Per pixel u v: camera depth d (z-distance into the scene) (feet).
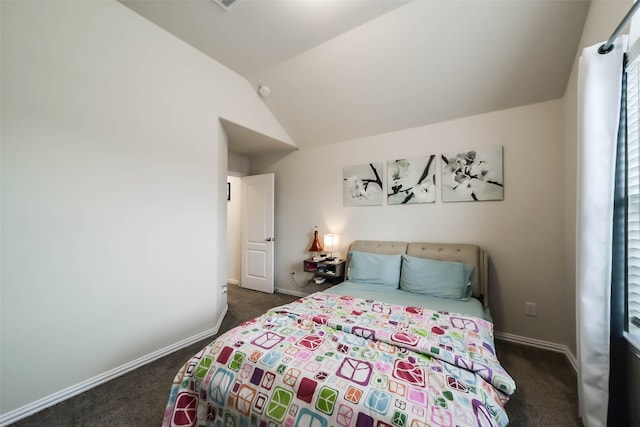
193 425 3.88
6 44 4.59
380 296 7.26
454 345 4.03
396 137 9.64
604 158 4.05
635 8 3.21
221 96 8.49
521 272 7.58
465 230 8.37
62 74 5.22
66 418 4.71
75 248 5.39
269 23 6.72
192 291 7.63
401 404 2.82
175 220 7.21
